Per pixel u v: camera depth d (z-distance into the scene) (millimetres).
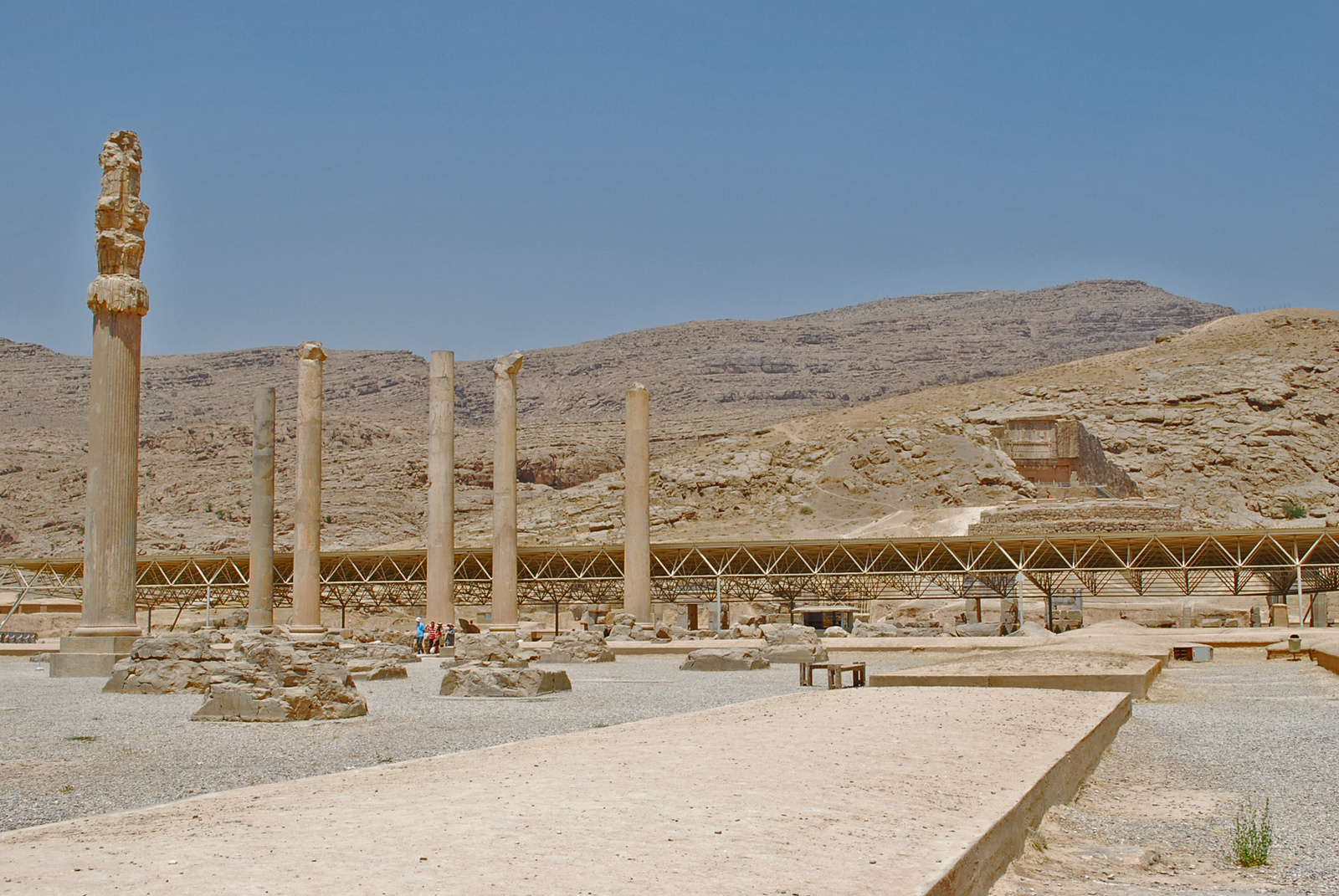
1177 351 168000
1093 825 12508
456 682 29094
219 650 43312
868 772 12141
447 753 16828
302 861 8164
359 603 88875
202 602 92625
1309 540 68438
